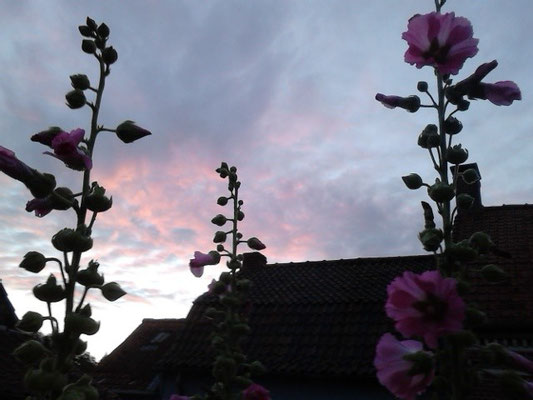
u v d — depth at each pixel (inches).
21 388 308.2
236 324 185.6
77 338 80.5
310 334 428.8
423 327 72.1
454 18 91.0
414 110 100.1
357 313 436.1
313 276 531.2
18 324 83.0
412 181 94.5
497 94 94.1
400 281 74.4
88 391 77.3
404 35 92.7
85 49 103.9
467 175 92.5
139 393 544.7
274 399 394.6
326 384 384.2
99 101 100.0
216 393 172.1
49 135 91.9
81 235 85.0
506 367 80.4
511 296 361.1
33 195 85.7
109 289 85.5
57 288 83.9
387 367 78.0
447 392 77.4
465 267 86.2
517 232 451.2
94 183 90.3
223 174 212.1
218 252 197.3
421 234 88.9
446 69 91.0
